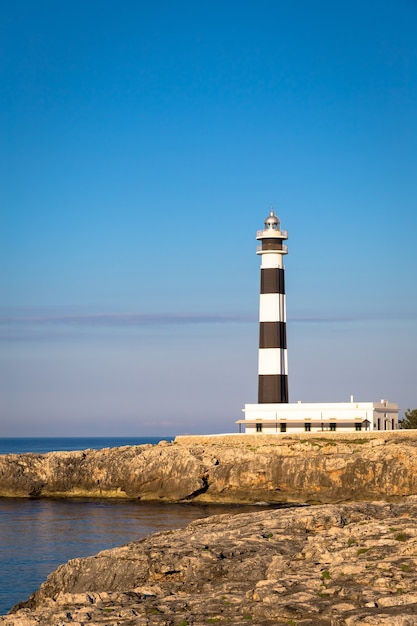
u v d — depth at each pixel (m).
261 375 165.88
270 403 165.50
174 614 51.00
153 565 62.50
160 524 120.06
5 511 140.25
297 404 163.75
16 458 169.50
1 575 87.06
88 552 99.25
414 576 51.19
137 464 158.62
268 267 166.25
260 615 48.56
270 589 51.72
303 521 70.69
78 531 114.69
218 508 140.25
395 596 47.78
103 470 162.75
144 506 145.25
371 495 138.12
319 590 50.91
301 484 143.62
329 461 142.25
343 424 162.75
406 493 135.88
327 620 46.44
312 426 163.88
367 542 59.97
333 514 71.44
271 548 63.69
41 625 50.28
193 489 149.88
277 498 145.50
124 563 63.97
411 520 66.56
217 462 151.88
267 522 72.00
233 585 56.91
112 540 107.25
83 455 167.25
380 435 151.50
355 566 53.78
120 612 51.72
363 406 162.50
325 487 141.75
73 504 151.25
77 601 56.00
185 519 124.94
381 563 53.94
